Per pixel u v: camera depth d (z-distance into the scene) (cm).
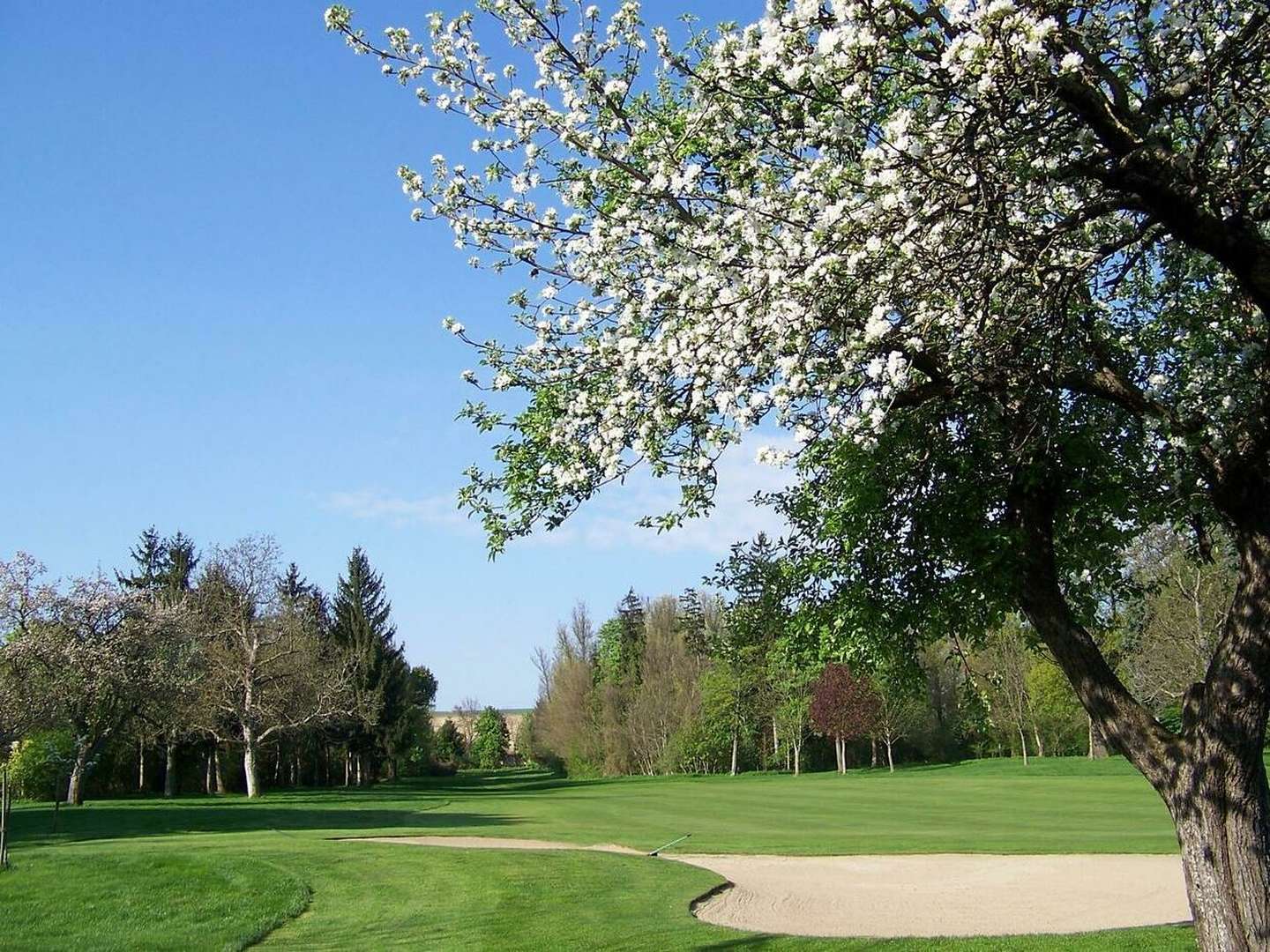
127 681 3675
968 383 816
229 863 2023
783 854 2327
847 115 715
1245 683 731
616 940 1409
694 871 2030
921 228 697
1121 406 893
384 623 7269
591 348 891
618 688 8775
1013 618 1292
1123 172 675
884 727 6994
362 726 6806
